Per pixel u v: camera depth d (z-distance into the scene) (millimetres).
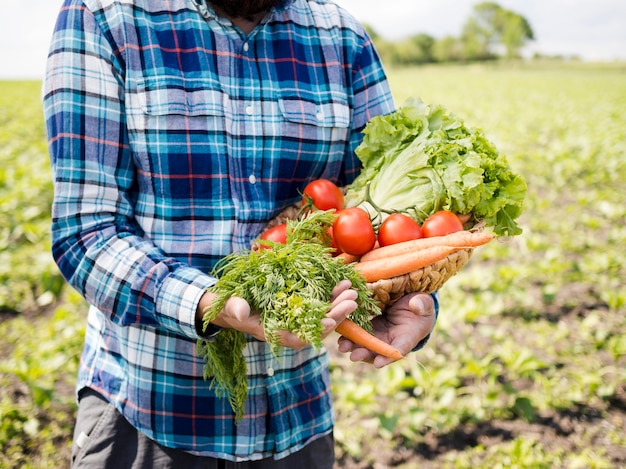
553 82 46375
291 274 1527
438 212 1840
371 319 1768
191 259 1704
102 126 1608
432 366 4578
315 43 1905
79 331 4605
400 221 1793
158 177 1676
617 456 3730
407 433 3828
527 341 5086
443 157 1871
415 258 1646
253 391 1813
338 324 1505
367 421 3986
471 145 1896
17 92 35875
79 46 1591
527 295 5547
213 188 1714
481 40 97812
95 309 1876
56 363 4184
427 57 96062
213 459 1808
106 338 1818
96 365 1829
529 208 8805
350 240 1749
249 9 1714
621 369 4551
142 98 1635
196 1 1713
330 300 1559
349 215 1765
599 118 20594
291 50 1848
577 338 5133
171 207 1696
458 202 1848
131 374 1754
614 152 12859
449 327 4945
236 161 1748
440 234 1780
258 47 1805
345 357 4785
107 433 1783
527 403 4070
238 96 1760
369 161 1991
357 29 2016
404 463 3730
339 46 1948
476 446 3852
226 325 1557
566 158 11492
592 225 7766
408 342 1665
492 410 4133
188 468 1793
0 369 4094
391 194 1915
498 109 23375
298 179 1891
